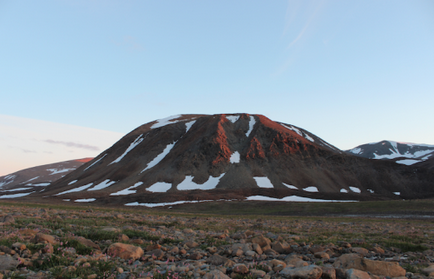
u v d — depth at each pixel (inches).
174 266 394.3
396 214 2468.0
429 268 419.2
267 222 1488.7
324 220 1828.2
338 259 443.5
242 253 525.3
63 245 487.8
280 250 577.3
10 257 367.6
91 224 872.3
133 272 369.7
